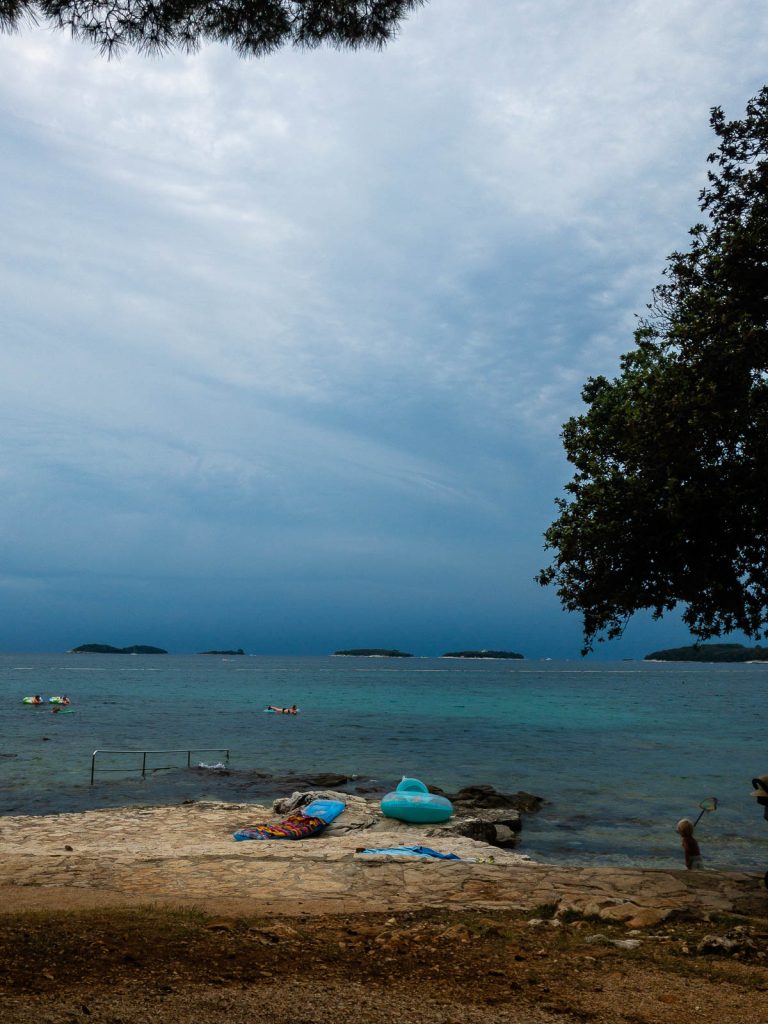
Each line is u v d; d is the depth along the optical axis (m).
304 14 6.54
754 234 10.20
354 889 8.96
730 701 97.56
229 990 4.38
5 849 13.54
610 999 4.65
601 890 8.96
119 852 12.36
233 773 28.78
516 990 4.75
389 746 39.66
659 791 26.12
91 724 49.47
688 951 6.15
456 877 9.63
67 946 5.12
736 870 15.76
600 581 12.20
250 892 8.76
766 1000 4.76
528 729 51.69
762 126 10.69
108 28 6.21
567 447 13.59
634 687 149.38
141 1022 3.74
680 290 12.36
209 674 186.75
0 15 5.94
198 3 6.22
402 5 6.54
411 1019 4.05
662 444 10.75
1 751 34.56
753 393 10.41
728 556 11.39
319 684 135.38
